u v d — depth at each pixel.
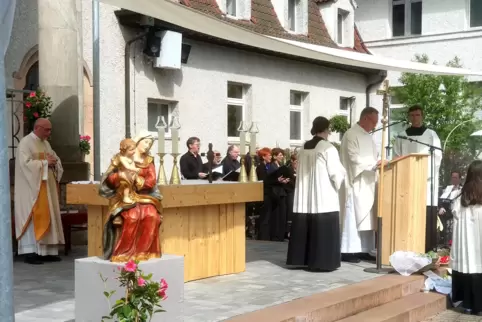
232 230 7.96
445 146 18.42
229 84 16.05
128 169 5.01
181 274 5.10
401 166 8.53
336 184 8.13
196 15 7.77
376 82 20.73
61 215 9.16
